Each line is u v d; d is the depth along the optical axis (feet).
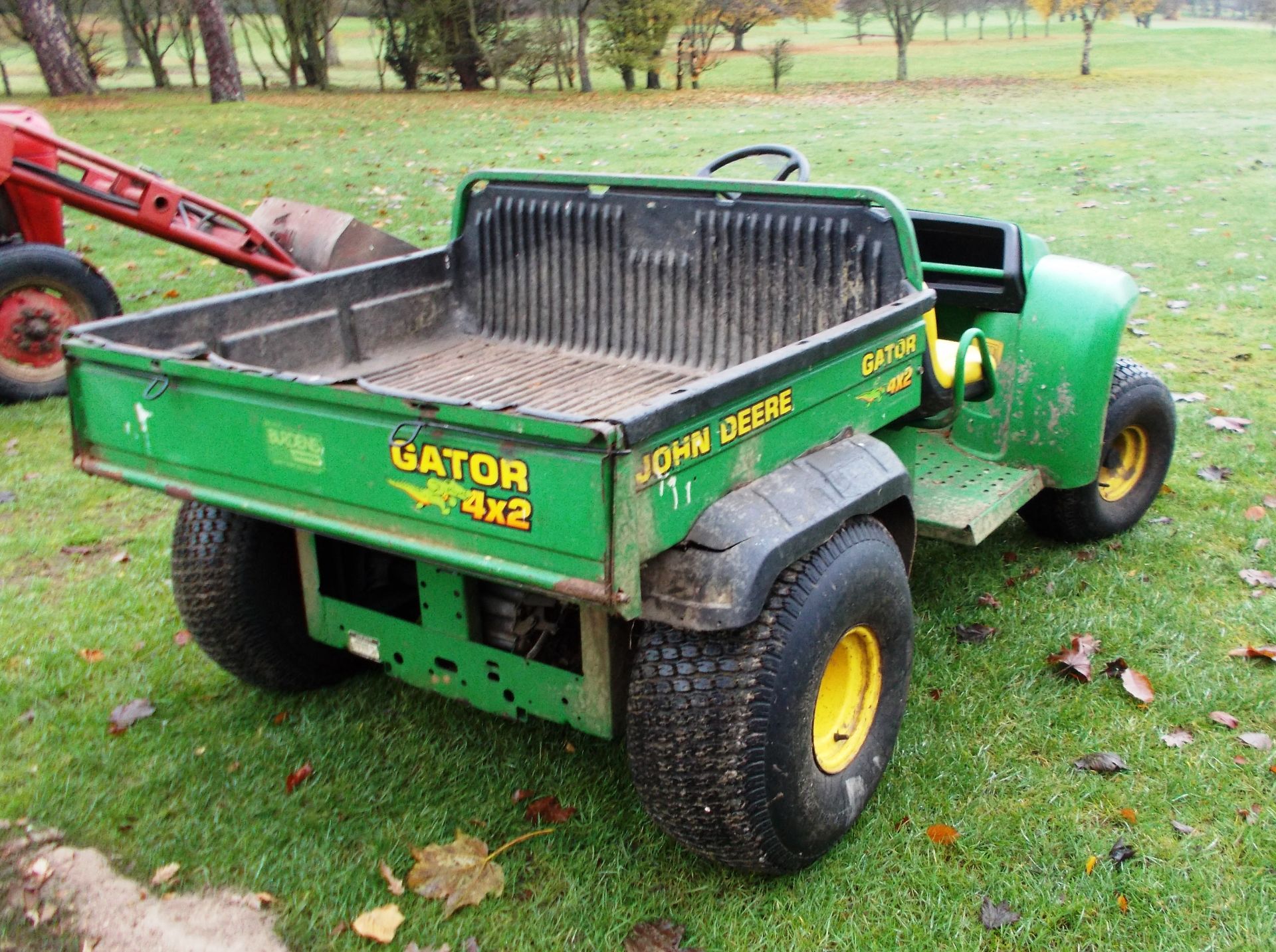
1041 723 11.29
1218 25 201.67
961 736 11.10
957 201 37.65
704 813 8.46
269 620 11.26
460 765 10.86
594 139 55.01
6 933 8.98
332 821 10.12
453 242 14.15
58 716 11.73
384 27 93.81
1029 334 13.33
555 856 9.66
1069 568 14.44
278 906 9.21
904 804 10.19
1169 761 10.68
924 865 9.47
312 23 85.35
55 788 10.59
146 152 49.85
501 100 76.43
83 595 14.21
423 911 9.10
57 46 77.10
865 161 46.06
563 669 9.57
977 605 13.58
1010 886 9.16
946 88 84.58
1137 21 184.14
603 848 9.74
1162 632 12.87
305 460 8.71
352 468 8.45
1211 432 18.61
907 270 11.05
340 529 8.66
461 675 9.93
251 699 12.07
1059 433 13.34
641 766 8.54
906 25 92.79
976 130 56.44
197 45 135.44
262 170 45.03
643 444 7.36
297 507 8.95
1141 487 15.31
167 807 10.37
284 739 11.30
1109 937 8.70
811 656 8.57
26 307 20.66
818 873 9.43
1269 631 12.79
